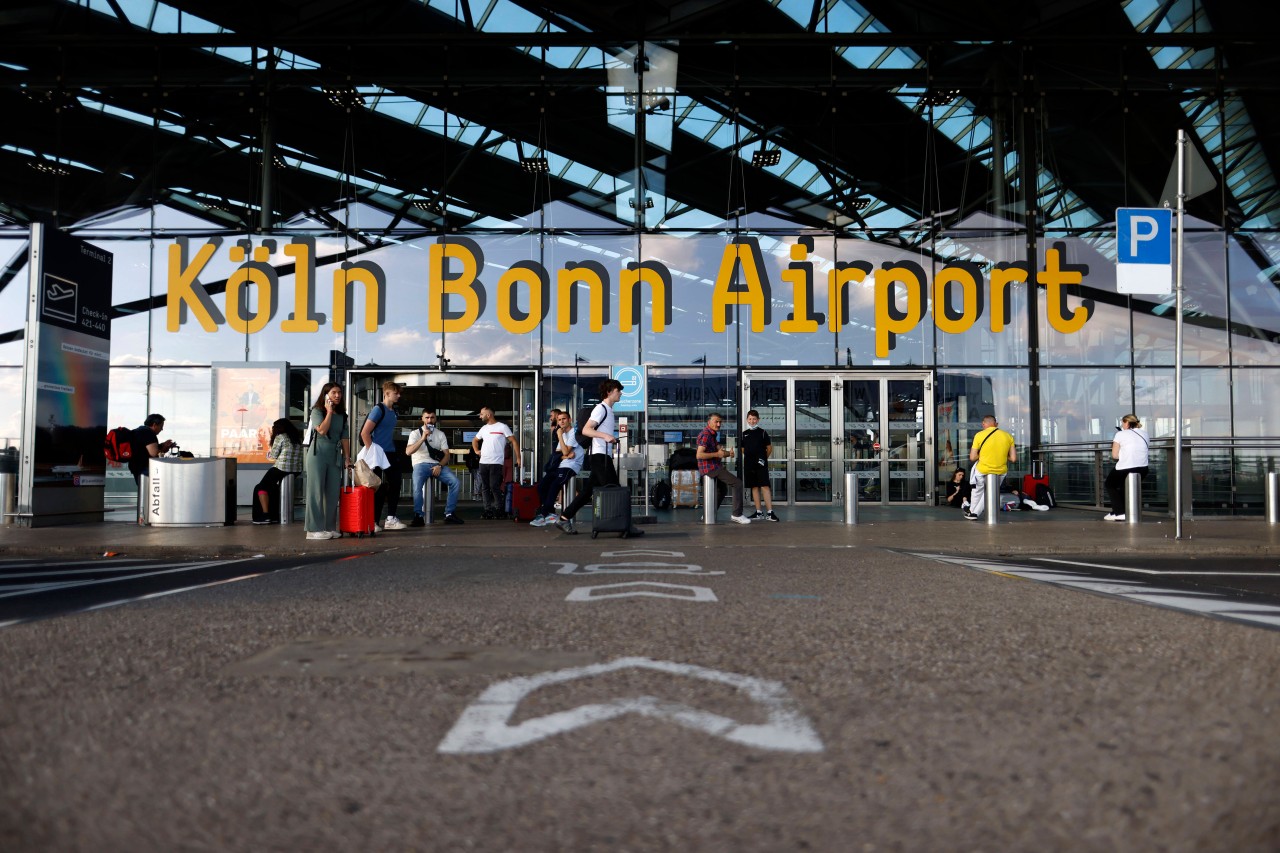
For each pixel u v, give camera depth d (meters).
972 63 20.12
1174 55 20.14
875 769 2.33
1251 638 4.15
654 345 19.48
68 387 13.51
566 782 2.24
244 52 19.97
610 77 20.11
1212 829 1.95
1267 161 19.98
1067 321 19.55
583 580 6.47
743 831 1.95
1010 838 1.91
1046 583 6.36
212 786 2.23
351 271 19.53
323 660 3.64
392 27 19.92
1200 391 19.48
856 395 19.55
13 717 2.84
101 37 19.77
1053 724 2.72
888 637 4.14
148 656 3.75
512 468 15.57
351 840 1.92
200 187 19.75
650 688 3.16
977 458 14.79
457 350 19.41
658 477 19.12
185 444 19.17
